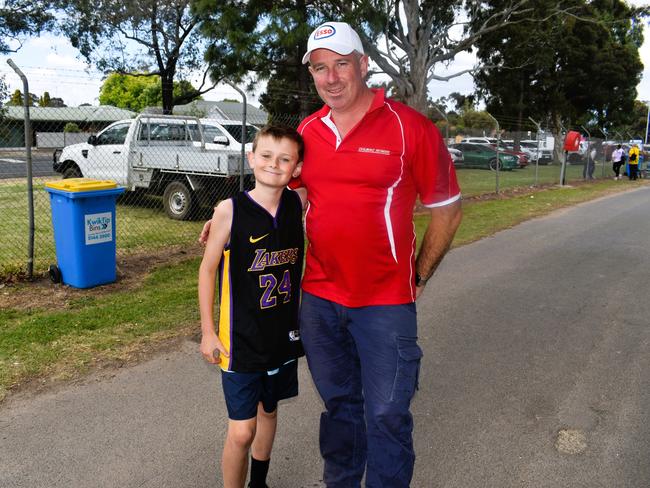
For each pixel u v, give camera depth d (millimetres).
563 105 34406
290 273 2479
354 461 2637
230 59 13773
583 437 3412
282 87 20750
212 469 2986
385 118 2291
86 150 11609
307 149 2406
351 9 12508
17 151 10344
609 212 13570
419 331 5156
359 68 2314
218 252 2369
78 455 3051
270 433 2666
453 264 7789
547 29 24625
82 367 4059
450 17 16281
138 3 18297
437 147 2330
